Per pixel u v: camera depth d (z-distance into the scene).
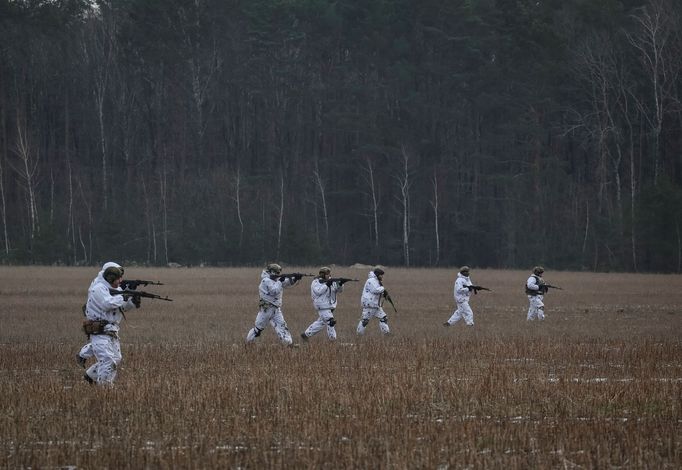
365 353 27.19
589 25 139.62
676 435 15.84
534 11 137.25
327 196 142.88
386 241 137.75
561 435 15.80
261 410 18.14
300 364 24.80
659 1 129.75
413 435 15.71
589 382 21.28
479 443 15.31
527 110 138.25
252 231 127.81
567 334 34.38
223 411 18.02
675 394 19.83
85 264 118.88
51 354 27.86
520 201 130.50
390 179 139.88
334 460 14.20
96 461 14.23
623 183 136.88
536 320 41.28
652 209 112.38
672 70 125.81
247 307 48.41
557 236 131.12
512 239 130.12
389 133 138.38
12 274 84.94
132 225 130.00
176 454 14.42
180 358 26.17
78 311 44.72
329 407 18.39
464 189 143.12
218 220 130.12
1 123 140.38
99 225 128.62
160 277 83.25
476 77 140.75
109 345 20.88
